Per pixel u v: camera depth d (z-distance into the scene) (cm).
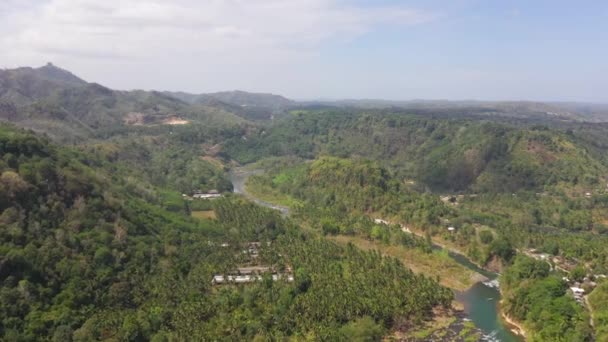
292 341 15112
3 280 14788
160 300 16662
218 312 16138
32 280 15362
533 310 16950
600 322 15600
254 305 16800
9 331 13200
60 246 17075
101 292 16325
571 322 15738
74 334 13688
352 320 16188
